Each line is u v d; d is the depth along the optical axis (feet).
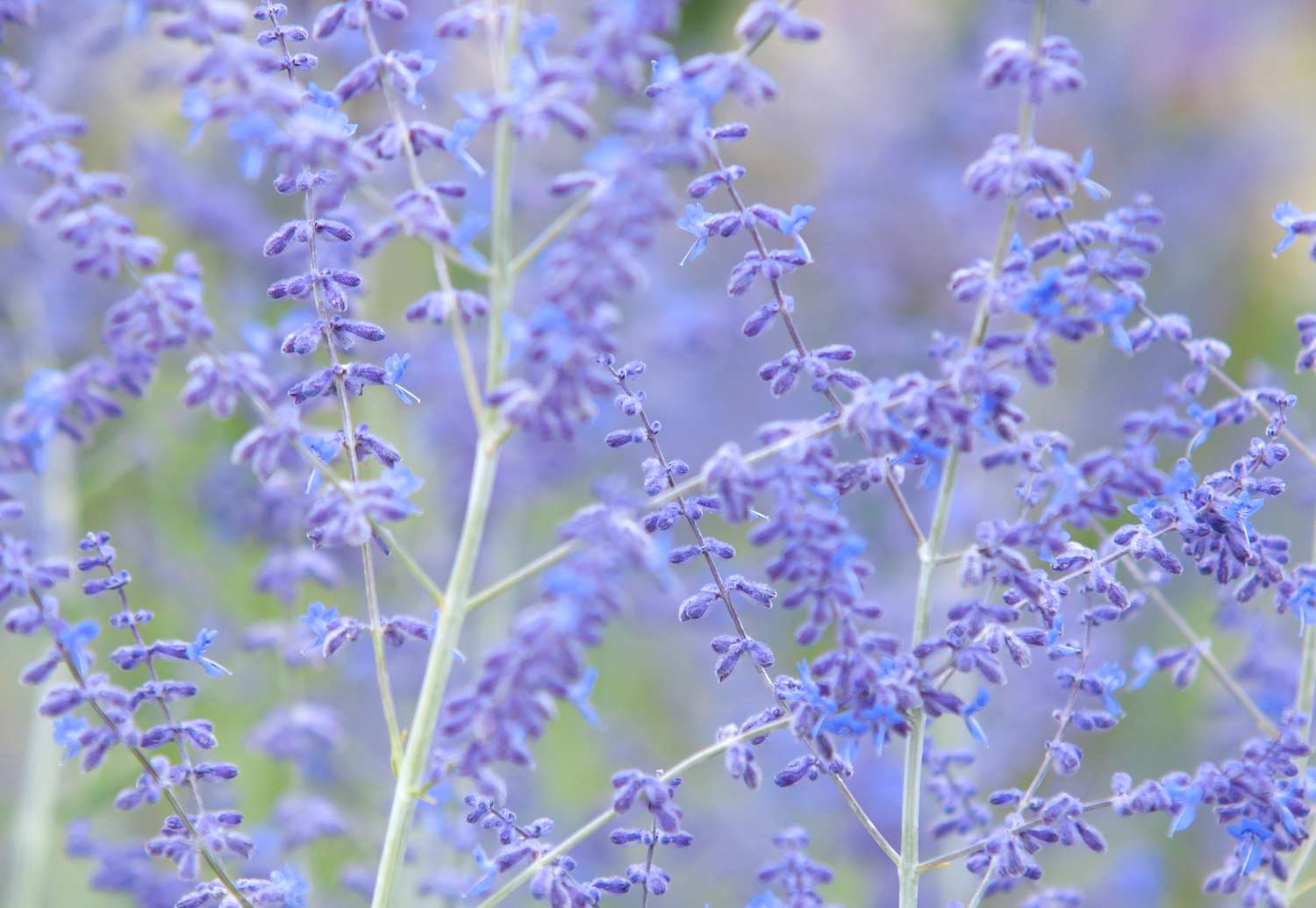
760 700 29.63
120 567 27.25
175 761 26.78
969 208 37.68
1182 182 42.75
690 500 13.58
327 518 11.29
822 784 26.50
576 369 10.15
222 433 28.73
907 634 28.02
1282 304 41.98
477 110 10.55
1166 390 14.97
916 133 40.60
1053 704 26.43
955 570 28.86
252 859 22.20
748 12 10.47
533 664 9.62
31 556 11.83
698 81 10.33
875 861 25.79
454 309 11.51
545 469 28.73
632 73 10.11
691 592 29.25
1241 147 43.80
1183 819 13.14
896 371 35.81
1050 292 11.19
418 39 27.61
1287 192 44.11
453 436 28.40
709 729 29.84
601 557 9.87
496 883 23.91
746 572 29.25
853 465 12.78
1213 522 13.20
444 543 28.81
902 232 37.22
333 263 17.16
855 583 10.91
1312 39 47.01
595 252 9.87
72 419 11.44
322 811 23.02
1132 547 13.00
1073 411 35.14
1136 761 29.25
